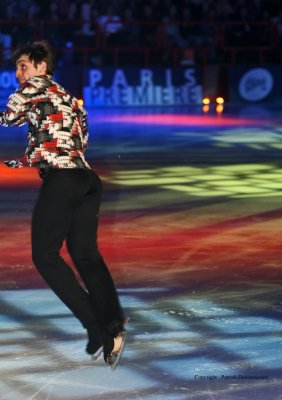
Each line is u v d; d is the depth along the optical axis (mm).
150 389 10516
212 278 15586
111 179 27250
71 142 11156
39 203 11000
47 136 11086
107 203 22812
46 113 11141
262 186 26000
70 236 11352
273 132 42219
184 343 12148
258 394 10344
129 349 11906
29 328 12789
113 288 11320
